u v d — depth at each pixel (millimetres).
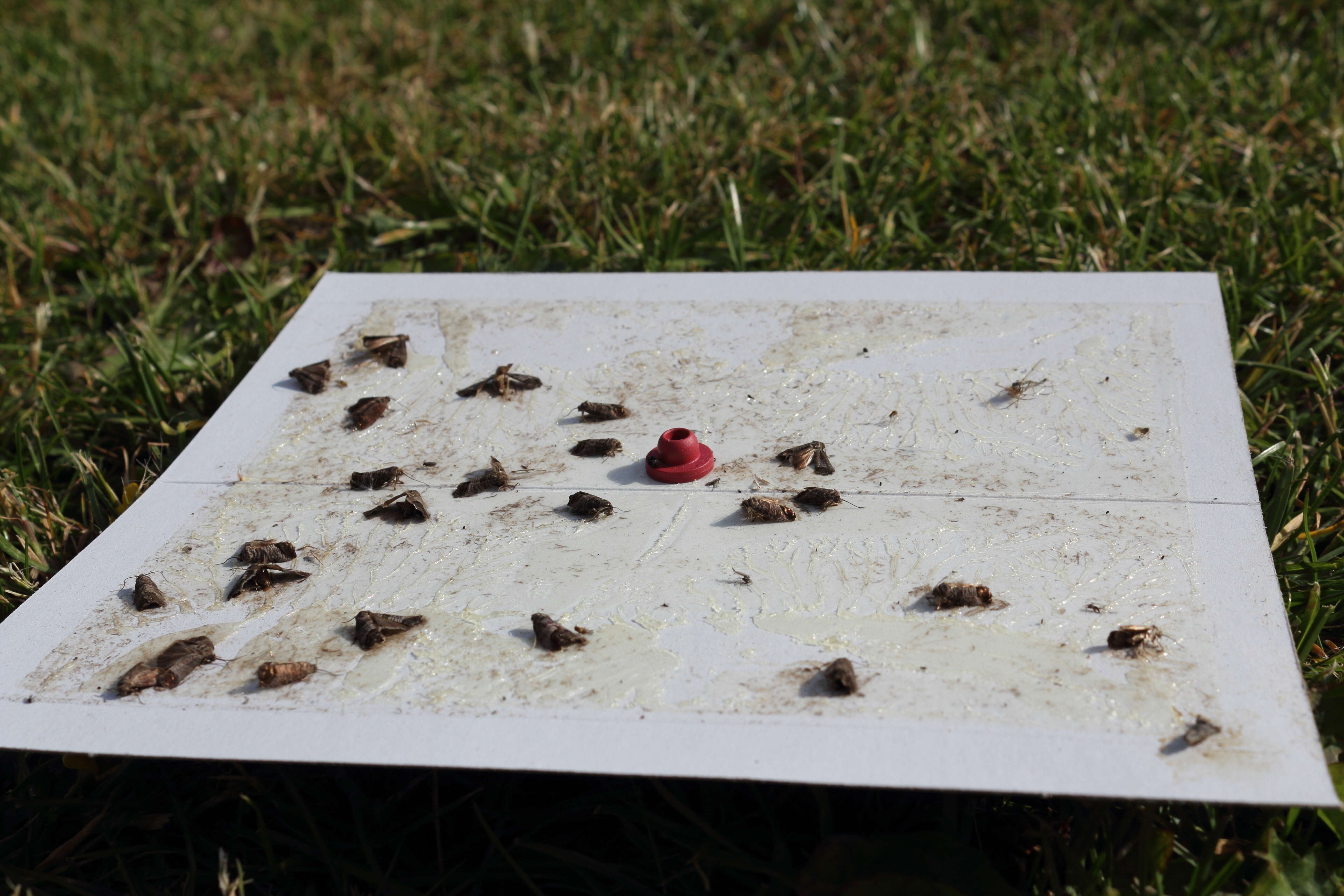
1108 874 480
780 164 661
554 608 495
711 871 491
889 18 778
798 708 475
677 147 667
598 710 477
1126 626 484
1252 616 485
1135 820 490
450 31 840
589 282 581
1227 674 476
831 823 490
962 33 767
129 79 806
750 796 502
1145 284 559
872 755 468
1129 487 512
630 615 493
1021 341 550
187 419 593
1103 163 647
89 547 518
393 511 519
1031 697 475
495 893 498
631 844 500
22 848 503
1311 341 584
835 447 528
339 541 514
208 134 707
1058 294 561
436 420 544
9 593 541
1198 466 515
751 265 630
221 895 492
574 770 469
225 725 479
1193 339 543
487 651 488
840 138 655
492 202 652
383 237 642
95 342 622
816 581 497
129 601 504
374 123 693
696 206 646
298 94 770
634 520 514
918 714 473
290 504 525
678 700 478
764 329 562
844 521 510
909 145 658
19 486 572
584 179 659
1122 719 470
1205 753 465
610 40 804
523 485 525
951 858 480
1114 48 737
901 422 533
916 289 568
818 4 812
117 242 652
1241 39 743
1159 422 525
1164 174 640
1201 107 674
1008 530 505
